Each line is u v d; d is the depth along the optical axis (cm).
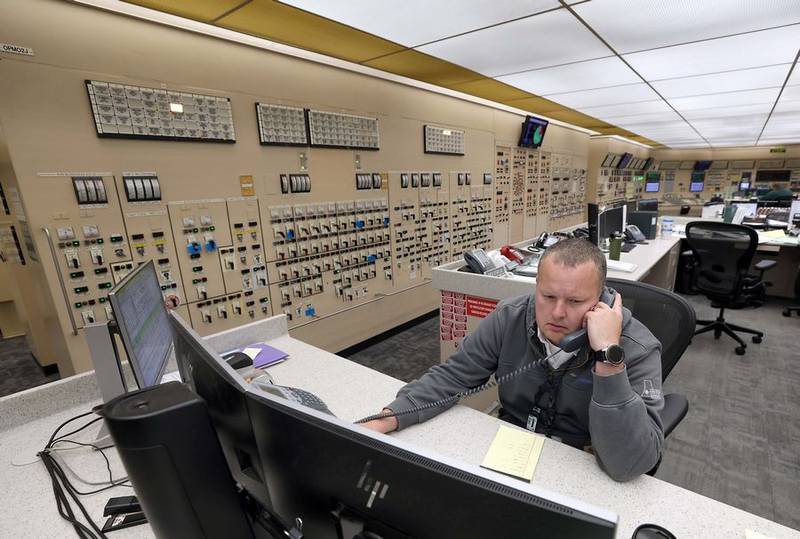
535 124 512
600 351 84
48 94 167
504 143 481
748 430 210
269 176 254
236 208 238
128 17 187
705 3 185
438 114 378
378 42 242
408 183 356
